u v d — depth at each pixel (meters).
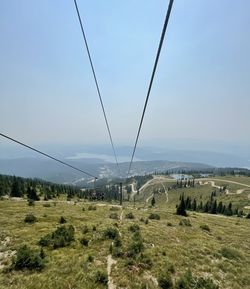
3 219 48.25
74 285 23.88
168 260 31.62
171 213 80.06
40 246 33.06
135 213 71.44
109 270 27.78
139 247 34.16
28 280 24.22
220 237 49.72
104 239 37.50
